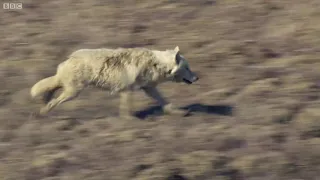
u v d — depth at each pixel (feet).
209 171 60.34
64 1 102.89
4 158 63.05
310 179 60.08
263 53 84.89
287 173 60.80
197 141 64.54
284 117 69.31
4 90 76.48
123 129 67.05
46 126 68.08
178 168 60.54
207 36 89.92
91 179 59.36
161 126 67.62
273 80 77.46
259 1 99.35
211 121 68.74
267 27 92.22
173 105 71.10
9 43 89.25
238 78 78.74
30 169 61.16
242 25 92.99
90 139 65.46
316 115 69.21
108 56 67.00
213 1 100.32
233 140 64.95
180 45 87.71
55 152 63.57
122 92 67.92
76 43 89.20
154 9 98.63
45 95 68.80
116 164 61.26
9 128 68.23
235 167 61.26
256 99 73.56
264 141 64.90
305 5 97.25
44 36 91.15
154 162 61.21
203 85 77.46
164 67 67.51
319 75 78.84
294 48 86.33
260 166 61.41
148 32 91.86
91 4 101.04
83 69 66.59
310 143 64.80
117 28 93.25
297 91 75.05
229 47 86.38
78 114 70.79
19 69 81.97
